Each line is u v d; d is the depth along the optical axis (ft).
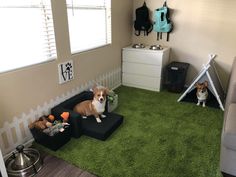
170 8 10.56
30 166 5.44
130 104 9.37
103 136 6.66
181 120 8.02
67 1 7.36
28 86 6.23
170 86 10.61
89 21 8.61
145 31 11.59
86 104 7.45
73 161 5.86
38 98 6.64
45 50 6.73
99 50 9.27
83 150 6.31
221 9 9.45
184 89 11.05
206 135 7.06
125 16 10.89
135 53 10.72
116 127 7.38
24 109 6.25
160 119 8.09
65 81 7.60
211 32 10.00
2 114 5.65
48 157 6.01
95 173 5.44
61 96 7.57
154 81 10.77
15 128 6.07
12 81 5.73
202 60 10.64
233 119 5.26
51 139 6.07
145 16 11.07
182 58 11.12
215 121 7.93
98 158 5.97
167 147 6.45
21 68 5.92
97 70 9.45
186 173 5.44
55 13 6.66
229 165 5.14
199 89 8.99
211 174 5.41
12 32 5.73
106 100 7.79
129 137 6.95
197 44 10.50
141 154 6.15
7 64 5.71
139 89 11.17
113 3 9.59
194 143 6.64
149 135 7.06
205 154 6.14
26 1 5.93
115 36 10.32
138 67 10.93
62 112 6.76
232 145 4.84
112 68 10.64
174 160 5.90
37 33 6.39
